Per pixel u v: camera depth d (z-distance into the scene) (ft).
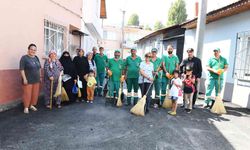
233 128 18.62
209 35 35.01
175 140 15.51
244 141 15.97
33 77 19.95
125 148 13.87
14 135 14.93
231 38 29.32
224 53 30.78
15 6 20.98
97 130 16.65
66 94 23.75
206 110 24.23
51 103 22.08
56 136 15.16
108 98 25.76
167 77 24.25
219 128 18.47
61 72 22.77
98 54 30.71
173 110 22.07
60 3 30.27
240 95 26.89
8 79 20.72
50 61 22.02
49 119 18.58
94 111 21.77
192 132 17.20
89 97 25.59
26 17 22.70
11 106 21.26
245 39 26.73
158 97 24.71
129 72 24.22
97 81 30.35
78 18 38.06
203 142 15.40
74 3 35.68
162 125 18.48
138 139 15.35
